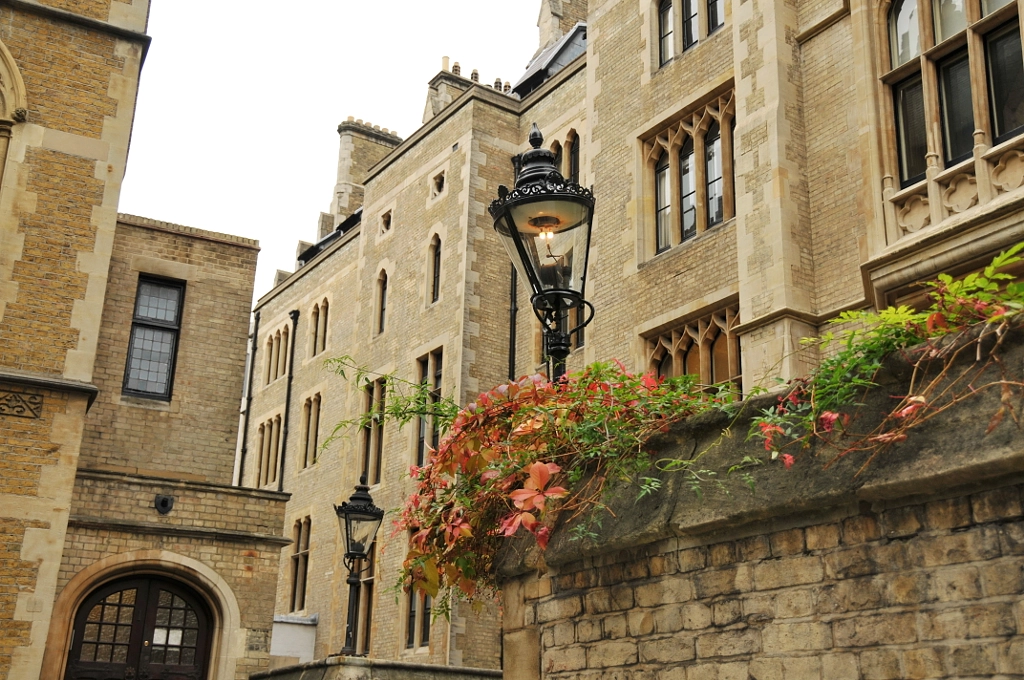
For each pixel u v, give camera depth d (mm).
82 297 12398
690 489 4375
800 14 12570
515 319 20594
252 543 14695
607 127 15500
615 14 15914
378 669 11961
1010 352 3271
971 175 8578
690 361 13180
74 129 12867
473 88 21531
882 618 3543
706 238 13031
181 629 14234
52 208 12500
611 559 4812
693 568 4352
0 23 12812
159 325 16625
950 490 3402
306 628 23469
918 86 9625
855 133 11375
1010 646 3146
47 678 12859
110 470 15453
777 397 4121
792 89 12195
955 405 3402
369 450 23047
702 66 13789
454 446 5148
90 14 13398
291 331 29750
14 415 11812
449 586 5602
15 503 11633
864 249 10945
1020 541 3184
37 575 11570
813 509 3830
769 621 3955
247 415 31953
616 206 14875
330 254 28391
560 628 5066
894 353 3623
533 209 6180
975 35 8867
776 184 11680
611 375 5000
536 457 5082
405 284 22781
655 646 4465
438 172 22344
